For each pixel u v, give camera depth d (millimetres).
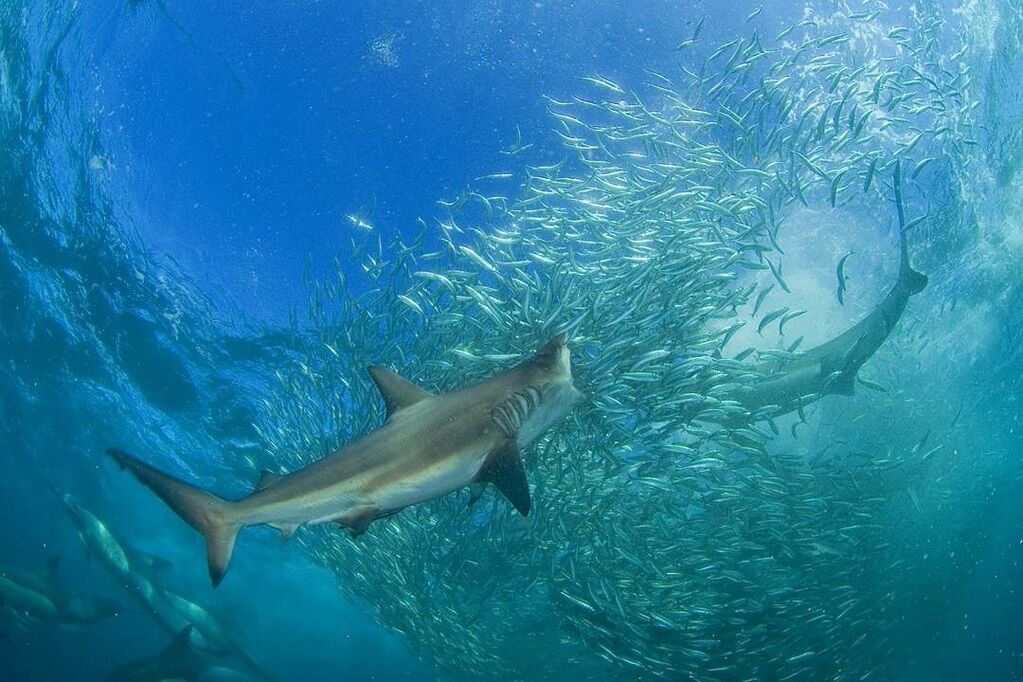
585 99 12164
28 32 12555
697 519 10266
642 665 10672
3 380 21812
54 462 25562
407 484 3850
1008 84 13000
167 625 17953
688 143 9484
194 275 15430
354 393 10586
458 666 15094
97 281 16547
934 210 13891
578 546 10000
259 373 17109
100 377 19688
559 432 8031
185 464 22438
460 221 10438
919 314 16234
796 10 11477
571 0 11734
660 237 8922
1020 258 16453
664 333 8156
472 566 11695
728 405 8094
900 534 17406
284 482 3941
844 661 14344
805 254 13195
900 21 11164
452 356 8578
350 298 10211
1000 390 21656
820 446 16047
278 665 35188
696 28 10078
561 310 7574
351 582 15398
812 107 9695
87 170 14406
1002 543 33438
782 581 12109
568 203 10047
